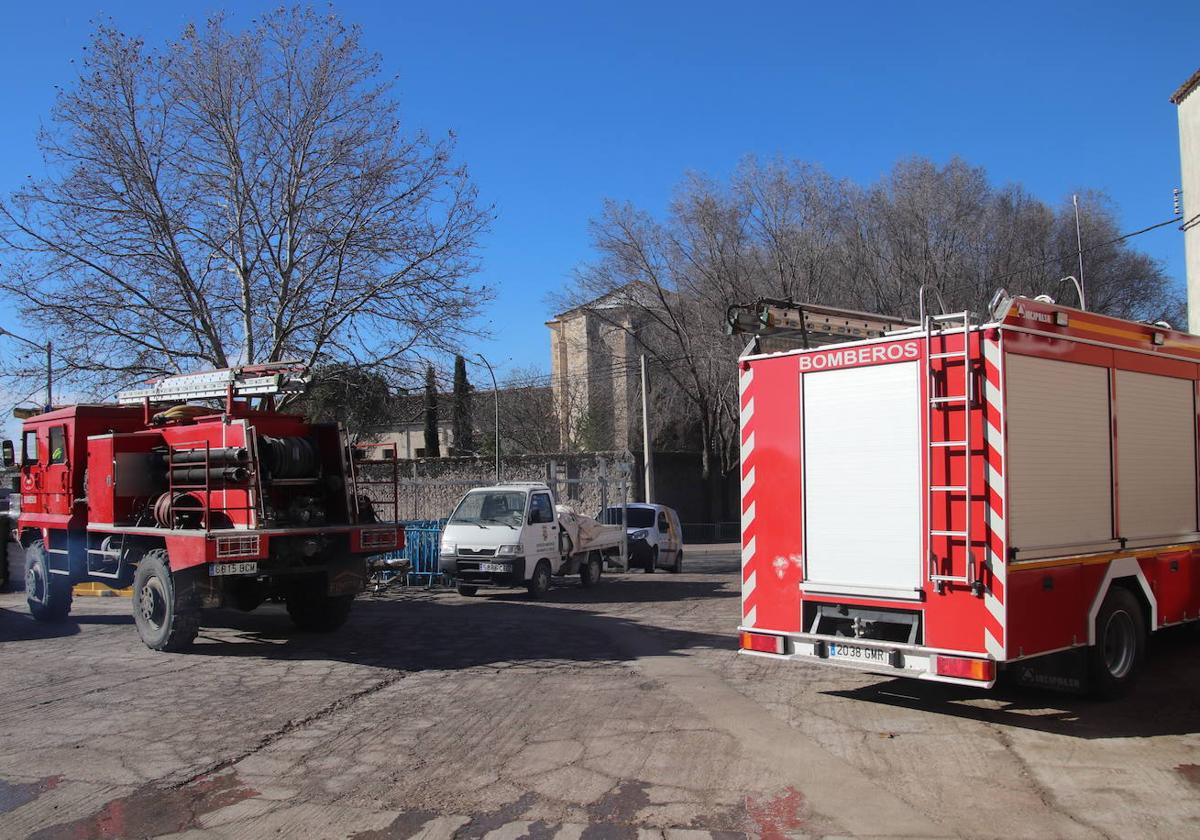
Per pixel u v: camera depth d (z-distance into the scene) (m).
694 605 15.02
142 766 6.21
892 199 36.75
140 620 10.60
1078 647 7.15
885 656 6.97
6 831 5.08
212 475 10.31
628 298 38.28
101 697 8.20
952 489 6.73
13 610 14.41
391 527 11.40
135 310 18.89
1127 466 7.77
